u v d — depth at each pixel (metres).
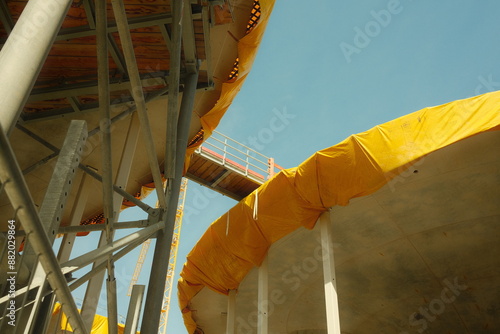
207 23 8.83
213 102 13.11
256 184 26.55
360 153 11.74
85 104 10.75
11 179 2.27
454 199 13.44
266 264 15.40
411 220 14.54
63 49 9.12
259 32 11.38
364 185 11.79
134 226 6.42
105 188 5.05
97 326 28.56
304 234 15.77
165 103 12.15
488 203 13.41
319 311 20.86
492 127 9.95
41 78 9.96
